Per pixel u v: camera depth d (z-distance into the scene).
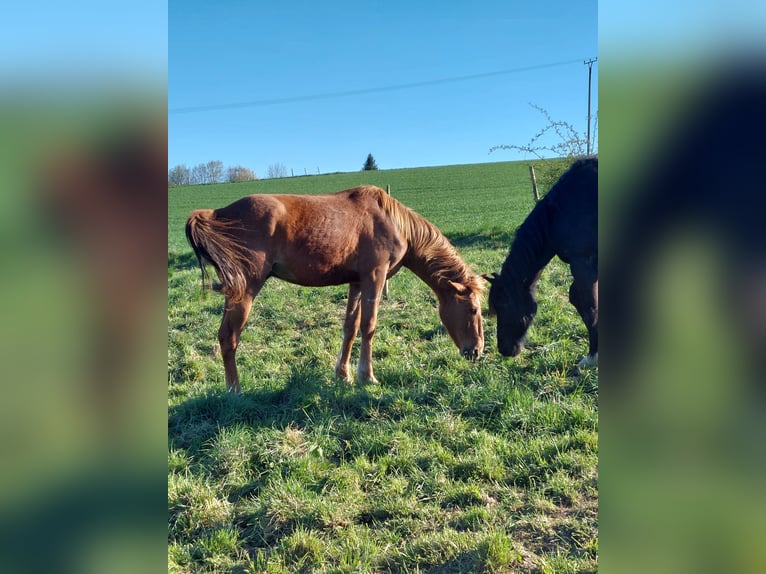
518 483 3.55
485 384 4.93
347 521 3.27
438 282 5.62
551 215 5.34
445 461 3.78
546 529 3.04
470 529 3.12
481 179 40.25
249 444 4.05
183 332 7.52
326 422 4.42
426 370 5.47
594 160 5.25
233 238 4.83
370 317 5.35
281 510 3.35
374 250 5.31
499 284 5.53
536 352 5.66
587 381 4.71
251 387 5.27
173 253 16.45
